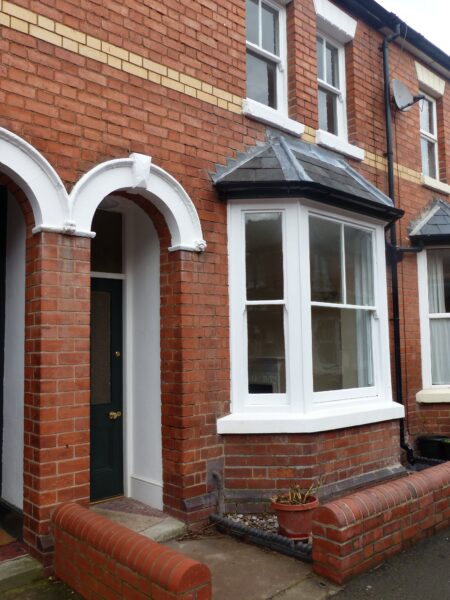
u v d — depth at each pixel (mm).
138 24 4789
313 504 4316
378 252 6270
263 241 5391
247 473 5016
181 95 5047
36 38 4117
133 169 4559
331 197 5426
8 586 3619
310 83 6426
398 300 7418
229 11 5598
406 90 7750
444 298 7922
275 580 3777
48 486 3883
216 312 5098
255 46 6113
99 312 5332
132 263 5438
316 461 5102
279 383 5297
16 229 4691
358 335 6090
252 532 4391
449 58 8523
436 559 4090
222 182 5109
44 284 3982
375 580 3770
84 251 4203
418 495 4430
